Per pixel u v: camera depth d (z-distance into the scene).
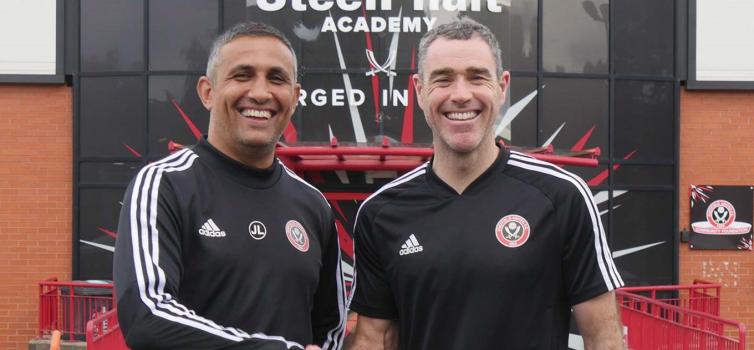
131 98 9.34
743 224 9.98
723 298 9.95
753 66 9.92
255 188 2.88
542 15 9.37
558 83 9.44
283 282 2.79
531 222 3.04
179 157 2.83
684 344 7.26
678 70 9.75
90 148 9.42
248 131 2.79
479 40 3.07
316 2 9.12
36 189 9.62
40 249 9.59
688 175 9.98
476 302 3.01
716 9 9.91
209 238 2.68
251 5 9.16
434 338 3.07
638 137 9.66
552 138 9.41
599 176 9.57
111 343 6.50
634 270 9.65
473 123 3.03
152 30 9.29
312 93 9.12
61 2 9.52
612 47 9.54
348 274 8.88
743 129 10.02
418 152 7.33
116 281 2.50
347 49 9.13
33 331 9.56
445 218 3.11
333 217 3.24
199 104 9.25
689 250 9.96
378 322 3.36
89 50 9.41
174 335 2.33
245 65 2.79
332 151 7.33
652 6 9.67
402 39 9.14
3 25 9.53
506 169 3.15
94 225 9.41
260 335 2.47
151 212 2.56
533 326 3.01
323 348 3.22
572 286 3.07
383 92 9.12
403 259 3.12
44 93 9.62
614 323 3.05
